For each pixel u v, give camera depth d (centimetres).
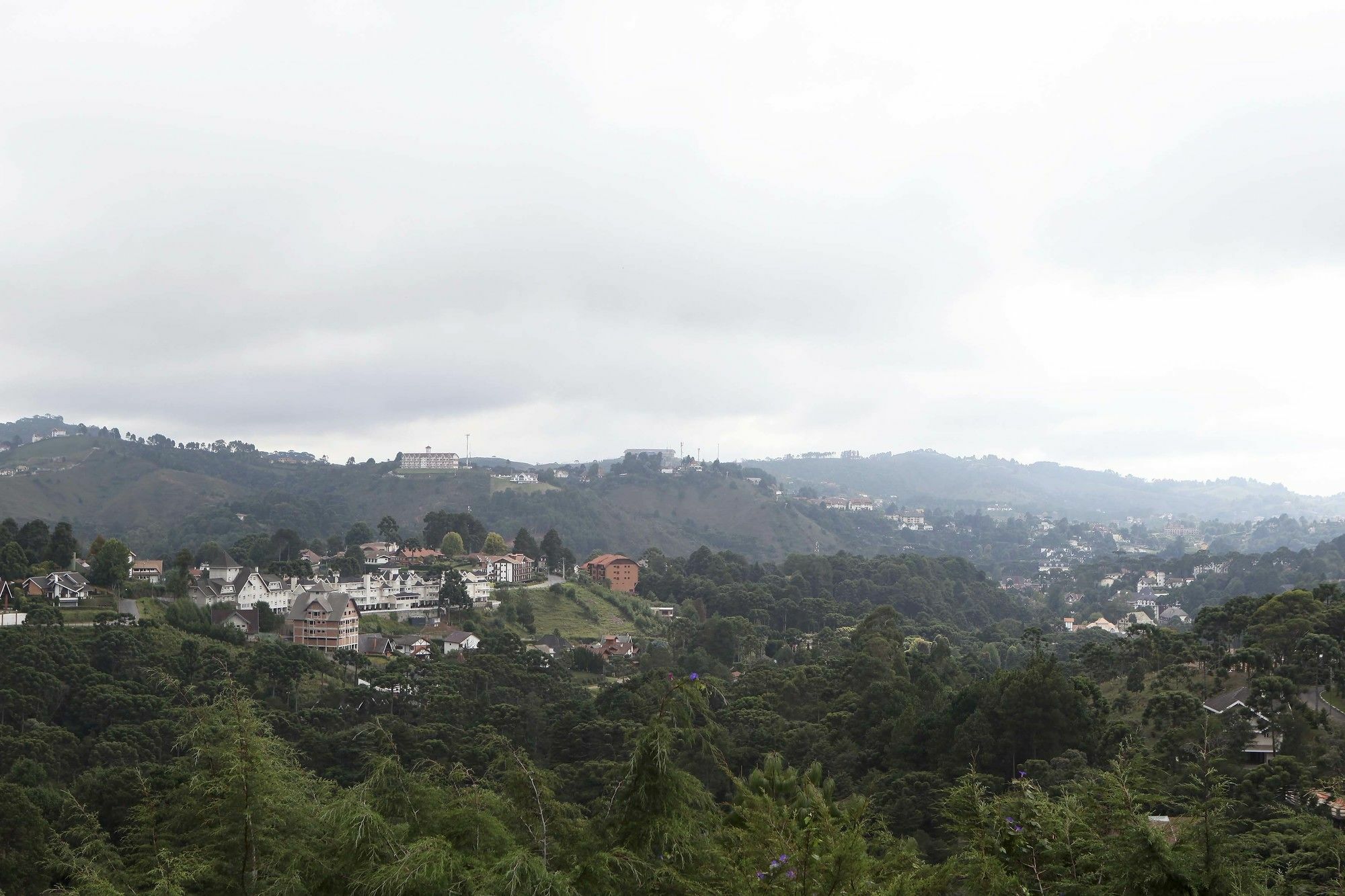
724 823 1705
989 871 1414
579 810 1886
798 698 9125
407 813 1755
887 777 6050
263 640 11194
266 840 1670
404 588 15288
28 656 8188
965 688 6650
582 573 19562
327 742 7438
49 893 1884
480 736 7800
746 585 18000
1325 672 6744
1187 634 8519
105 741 7338
